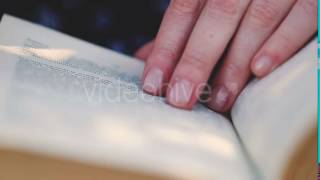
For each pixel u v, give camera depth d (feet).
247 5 0.87
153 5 1.21
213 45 0.85
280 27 0.84
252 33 0.86
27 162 0.60
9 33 0.90
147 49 1.10
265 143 0.72
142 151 0.65
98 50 0.98
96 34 1.22
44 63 0.81
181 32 0.90
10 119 0.61
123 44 1.23
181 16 0.90
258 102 0.78
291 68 0.77
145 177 0.64
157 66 0.87
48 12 1.20
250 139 0.75
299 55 0.80
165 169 0.65
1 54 0.79
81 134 0.63
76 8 1.21
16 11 1.20
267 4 0.86
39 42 0.91
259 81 0.82
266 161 0.71
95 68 0.89
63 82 0.75
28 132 0.61
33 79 0.72
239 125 0.79
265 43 0.84
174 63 0.88
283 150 0.69
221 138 0.74
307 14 0.83
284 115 0.72
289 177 0.69
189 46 0.86
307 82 0.72
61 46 0.94
